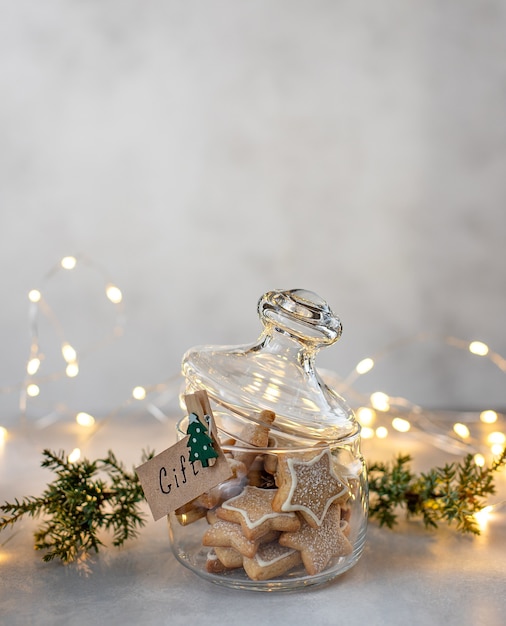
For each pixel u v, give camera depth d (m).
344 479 0.61
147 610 0.59
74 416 1.21
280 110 1.25
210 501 0.59
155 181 1.25
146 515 0.74
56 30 1.23
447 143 1.25
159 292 1.26
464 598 0.61
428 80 1.24
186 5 1.23
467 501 0.73
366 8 1.24
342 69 1.24
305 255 1.26
